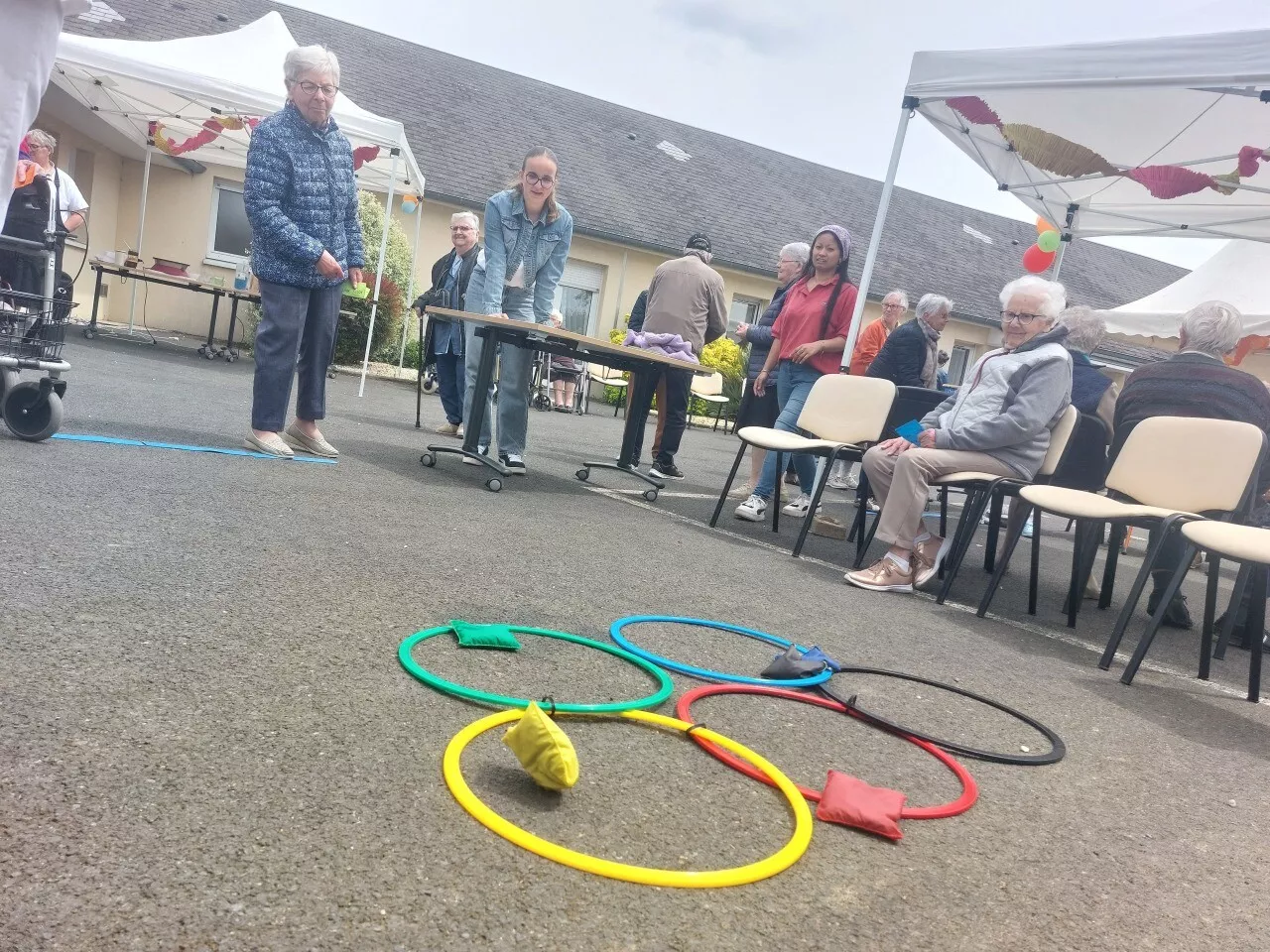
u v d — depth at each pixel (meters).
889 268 20.58
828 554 5.03
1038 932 1.49
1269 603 5.85
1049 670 3.27
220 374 9.18
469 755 1.77
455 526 3.86
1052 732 2.53
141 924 1.13
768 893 1.46
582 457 7.59
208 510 3.35
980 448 4.21
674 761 1.93
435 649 2.33
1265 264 9.34
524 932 1.25
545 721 1.67
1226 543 3.06
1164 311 9.46
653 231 17.44
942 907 1.51
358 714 1.86
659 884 1.41
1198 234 7.99
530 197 5.04
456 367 6.91
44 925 1.10
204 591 2.44
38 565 2.41
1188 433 3.91
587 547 3.94
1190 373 4.31
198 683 1.86
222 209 14.26
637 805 1.69
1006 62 5.20
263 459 4.64
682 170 20.33
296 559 2.91
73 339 9.90
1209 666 3.73
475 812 1.51
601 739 1.97
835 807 1.75
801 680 2.59
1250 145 6.04
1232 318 4.38
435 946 1.18
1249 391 4.20
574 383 13.10
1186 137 6.14
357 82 17.33
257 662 2.03
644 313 7.62
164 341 11.90
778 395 5.93
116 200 13.49
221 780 1.50
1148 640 3.27
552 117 19.67
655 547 4.24
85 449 4.12
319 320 4.87
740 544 4.79
